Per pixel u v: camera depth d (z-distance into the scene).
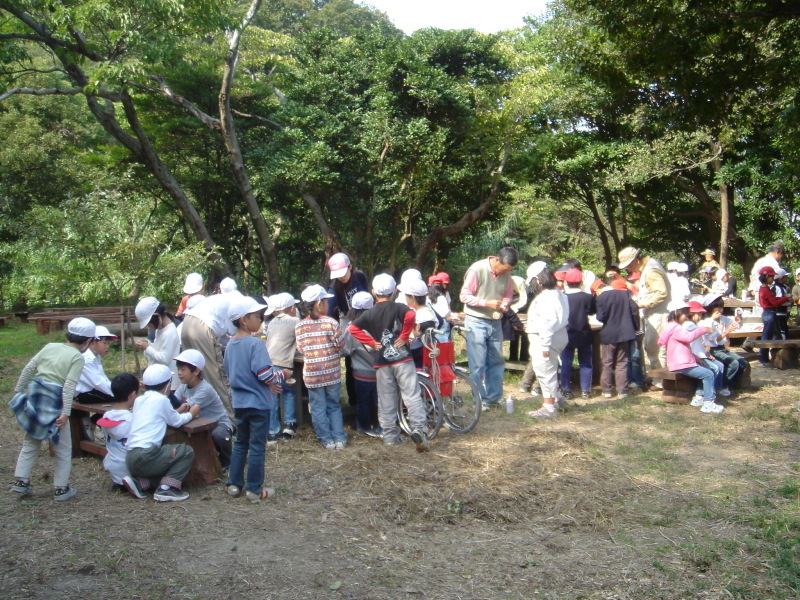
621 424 7.81
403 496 5.55
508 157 21.23
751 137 20.31
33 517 5.24
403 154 19.30
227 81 17.94
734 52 10.60
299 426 7.74
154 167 18.38
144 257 11.64
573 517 5.13
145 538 4.84
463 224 20.80
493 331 8.58
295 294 25.88
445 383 7.44
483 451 6.78
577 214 33.78
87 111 32.50
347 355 7.59
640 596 3.96
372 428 7.69
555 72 21.81
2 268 23.84
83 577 4.25
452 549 4.64
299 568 4.37
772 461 6.41
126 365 12.16
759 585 4.05
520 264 25.61
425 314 7.61
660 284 9.38
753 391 9.41
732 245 22.58
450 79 19.83
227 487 5.74
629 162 20.55
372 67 20.53
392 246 21.61
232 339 5.63
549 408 8.13
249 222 25.39
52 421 5.49
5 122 27.58
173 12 14.65
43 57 36.22
